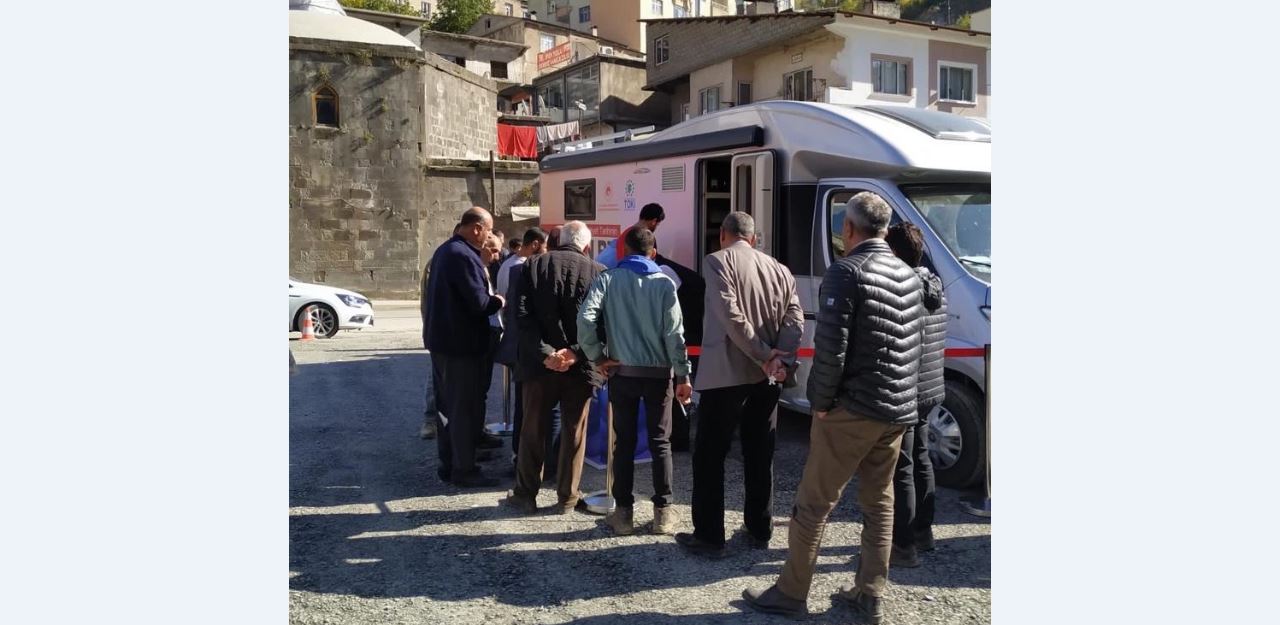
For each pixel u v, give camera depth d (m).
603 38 51.81
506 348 5.96
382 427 7.77
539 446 5.36
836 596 4.11
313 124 22.62
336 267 23.08
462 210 24.02
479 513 5.43
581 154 9.11
